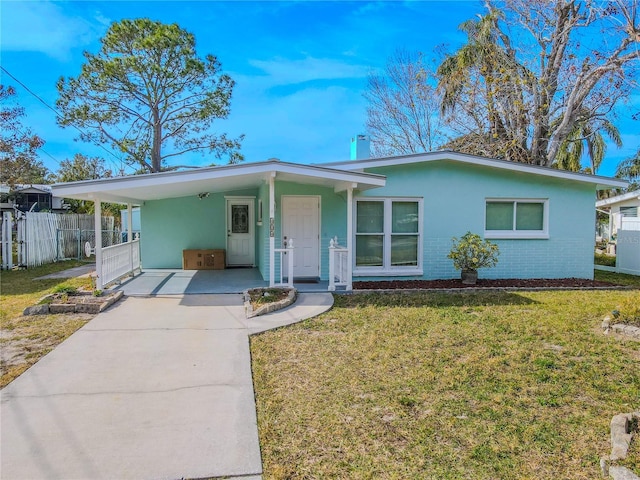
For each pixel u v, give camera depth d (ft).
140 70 56.08
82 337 17.81
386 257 32.63
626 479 8.11
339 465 8.99
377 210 32.58
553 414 11.34
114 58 54.39
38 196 83.41
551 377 13.82
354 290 28.45
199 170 23.67
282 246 32.40
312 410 11.49
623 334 18.54
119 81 55.77
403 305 24.45
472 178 33.17
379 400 12.11
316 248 32.78
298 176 26.58
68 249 53.42
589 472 8.78
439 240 33.01
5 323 20.06
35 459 8.95
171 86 59.11
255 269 40.65
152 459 9.04
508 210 34.24
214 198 42.16
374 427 10.60
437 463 9.09
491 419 11.04
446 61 57.88
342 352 16.20
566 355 15.92
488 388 12.96
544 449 9.66
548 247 34.50
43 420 10.71
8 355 15.64
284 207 32.27
